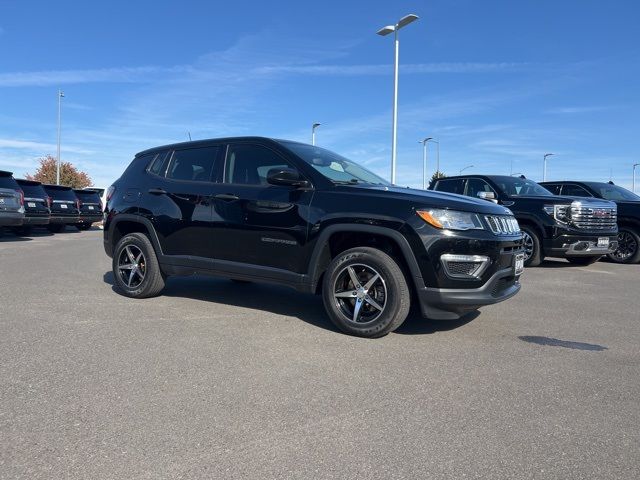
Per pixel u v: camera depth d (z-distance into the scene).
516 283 5.12
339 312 4.70
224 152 5.68
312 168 5.05
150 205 6.05
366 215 4.53
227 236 5.38
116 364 3.88
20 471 2.43
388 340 4.59
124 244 6.26
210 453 2.62
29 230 18.56
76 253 11.77
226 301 6.17
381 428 2.91
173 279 7.74
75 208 19.45
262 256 5.16
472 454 2.64
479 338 4.73
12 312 5.45
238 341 4.49
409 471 2.47
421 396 3.36
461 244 4.32
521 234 5.04
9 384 3.46
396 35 20.64
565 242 9.67
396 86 20.94
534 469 2.51
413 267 4.37
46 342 4.39
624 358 4.21
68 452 2.61
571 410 3.18
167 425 2.91
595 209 9.80
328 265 4.89
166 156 6.22
